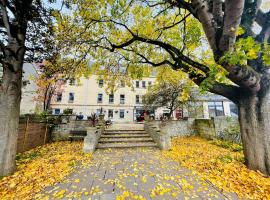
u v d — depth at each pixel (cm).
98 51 819
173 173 433
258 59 430
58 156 608
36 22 570
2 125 420
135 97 3027
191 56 726
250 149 445
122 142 838
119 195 312
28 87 1836
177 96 1416
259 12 436
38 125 855
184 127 1262
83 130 996
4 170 408
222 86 489
